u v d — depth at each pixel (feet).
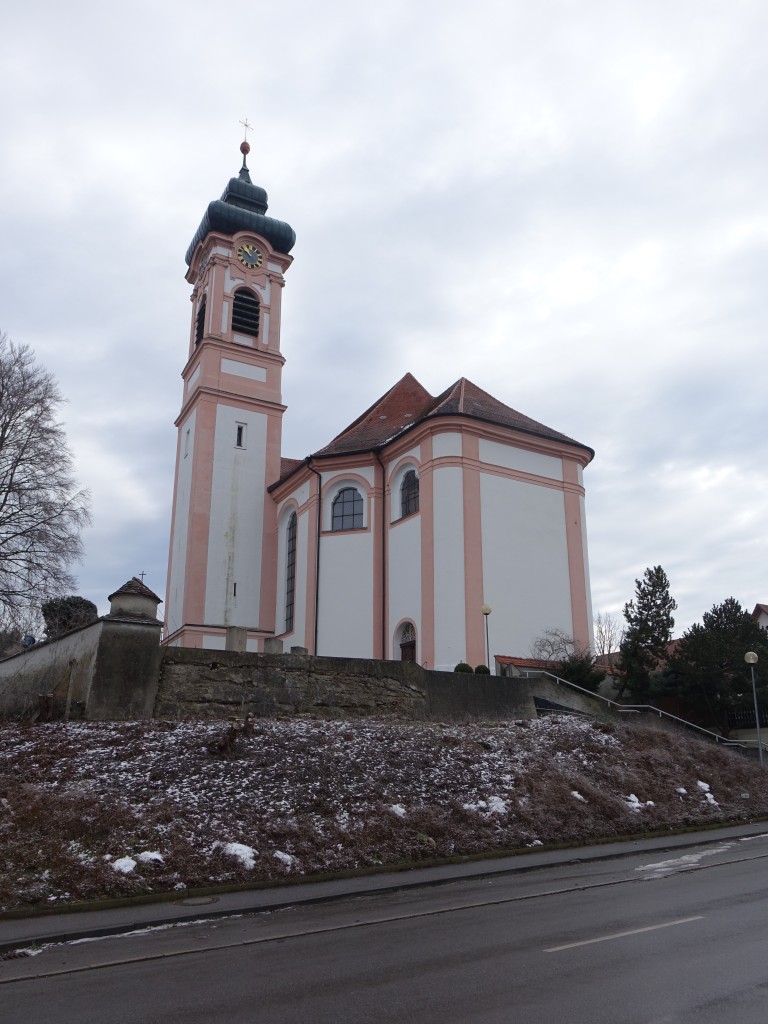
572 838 50.39
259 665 64.95
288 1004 20.34
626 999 19.54
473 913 31.07
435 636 94.12
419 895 36.01
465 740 62.34
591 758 65.16
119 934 30.22
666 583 121.80
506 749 62.49
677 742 74.18
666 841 52.21
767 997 19.42
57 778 46.16
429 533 98.32
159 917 32.14
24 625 116.67
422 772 54.75
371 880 39.52
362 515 112.06
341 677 68.28
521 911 30.99
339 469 114.52
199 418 130.93
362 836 44.68
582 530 106.52
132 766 48.49
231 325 138.21
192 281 149.69
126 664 59.88
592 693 83.61
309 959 24.95
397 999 20.29
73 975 24.50
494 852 45.91
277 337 141.69
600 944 24.99
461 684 74.54
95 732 53.93
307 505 118.11
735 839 53.67
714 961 22.65
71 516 121.90
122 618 60.49
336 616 108.68
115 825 40.91
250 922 31.50
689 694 101.24
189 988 22.31
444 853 44.93
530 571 100.17
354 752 55.57
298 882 38.99
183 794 45.75
